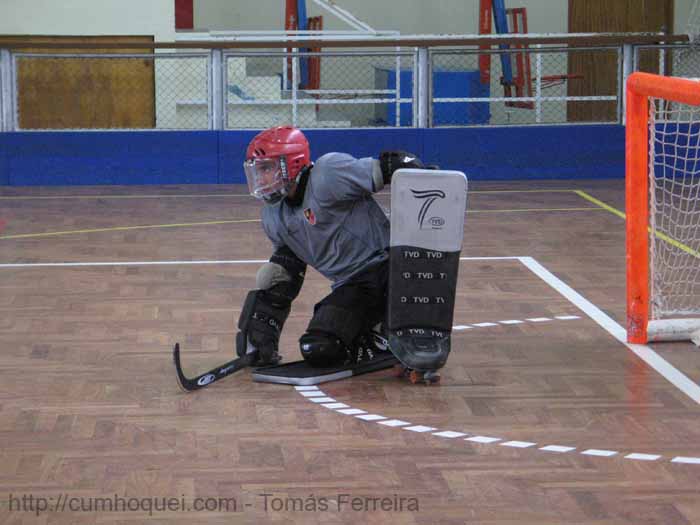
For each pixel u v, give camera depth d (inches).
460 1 722.8
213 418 201.0
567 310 283.9
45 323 270.8
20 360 238.8
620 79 545.0
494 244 380.5
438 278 217.2
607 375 227.5
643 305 250.5
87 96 599.8
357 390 217.0
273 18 714.2
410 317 218.8
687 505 161.3
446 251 216.1
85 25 593.0
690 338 252.7
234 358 241.3
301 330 263.0
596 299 295.9
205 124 604.4
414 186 212.5
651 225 262.4
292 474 173.8
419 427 195.9
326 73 685.3
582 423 198.1
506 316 278.1
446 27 724.7
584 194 502.6
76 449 185.3
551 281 319.0
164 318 276.5
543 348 248.2
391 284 216.8
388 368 231.3
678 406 207.8
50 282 318.0
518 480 171.0
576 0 722.2
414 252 215.6
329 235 220.8
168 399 211.9
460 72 635.5
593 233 401.4
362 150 536.1
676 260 352.2
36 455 182.4
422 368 217.0
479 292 305.0
